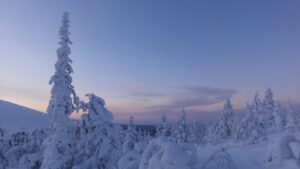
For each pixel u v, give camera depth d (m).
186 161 9.77
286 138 15.33
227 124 67.38
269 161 15.53
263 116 62.31
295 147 14.61
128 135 29.45
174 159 9.69
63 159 21.48
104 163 21.66
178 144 10.23
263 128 53.09
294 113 77.50
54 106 22.55
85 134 22.23
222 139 65.75
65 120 22.55
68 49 23.69
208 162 11.36
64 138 22.12
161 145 10.47
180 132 65.44
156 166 9.78
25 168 24.08
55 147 21.67
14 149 28.66
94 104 22.81
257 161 21.30
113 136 22.70
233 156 25.39
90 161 21.59
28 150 28.42
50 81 22.98
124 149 26.69
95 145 21.97
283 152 14.98
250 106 63.03
